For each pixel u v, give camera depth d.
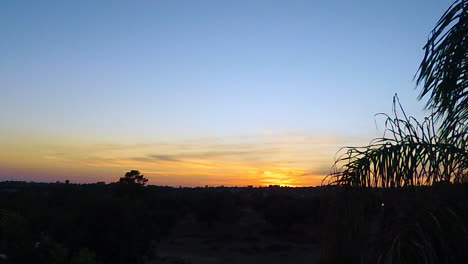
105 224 27.55
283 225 69.25
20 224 13.20
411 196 4.90
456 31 4.99
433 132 5.19
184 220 80.38
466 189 4.90
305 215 61.44
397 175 5.00
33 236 13.87
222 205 74.75
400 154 5.06
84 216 27.09
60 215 25.67
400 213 4.87
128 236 28.23
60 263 13.78
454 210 4.70
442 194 4.82
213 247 57.03
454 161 4.97
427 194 4.84
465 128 5.30
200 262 46.28
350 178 5.22
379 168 5.10
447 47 5.05
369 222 5.10
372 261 4.78
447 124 5.34
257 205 82.44
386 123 5.29
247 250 54.28
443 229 4.60
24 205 21.50
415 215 4.70
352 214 5.13
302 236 62.81
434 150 4.98
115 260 28.05
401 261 4.52
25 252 12.98
